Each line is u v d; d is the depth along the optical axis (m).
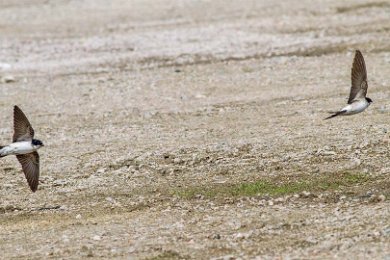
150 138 84.94
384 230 56.75
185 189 70.25
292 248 55.47
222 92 100.75
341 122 84.38
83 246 58.84
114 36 136.75
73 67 118.94
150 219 63.78
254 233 58.72
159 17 148.88
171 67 114.50
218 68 111.69
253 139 81.19
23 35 143.38
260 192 68.19
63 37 139.62
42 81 112.12
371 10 136.88
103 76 112.38
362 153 75.06
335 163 73.31
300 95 96.44
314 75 104.69
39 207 69.00
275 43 123.12
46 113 97.69
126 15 153.62
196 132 85.56
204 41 127.88
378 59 109.06
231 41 126.44
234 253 55.56
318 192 67.12
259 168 73.62
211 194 68.38
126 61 120.06
